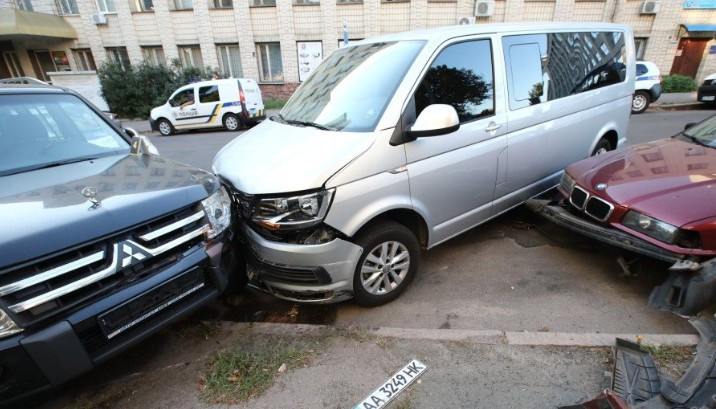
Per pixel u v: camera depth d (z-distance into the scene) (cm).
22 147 280
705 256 235
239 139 338
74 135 311
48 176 252
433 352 236
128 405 214
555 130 378
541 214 351
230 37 1683
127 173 258
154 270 211
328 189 238
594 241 372
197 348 255
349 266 257
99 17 1714
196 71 1688
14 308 165
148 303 207
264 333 263
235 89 1267
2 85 311
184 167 279
